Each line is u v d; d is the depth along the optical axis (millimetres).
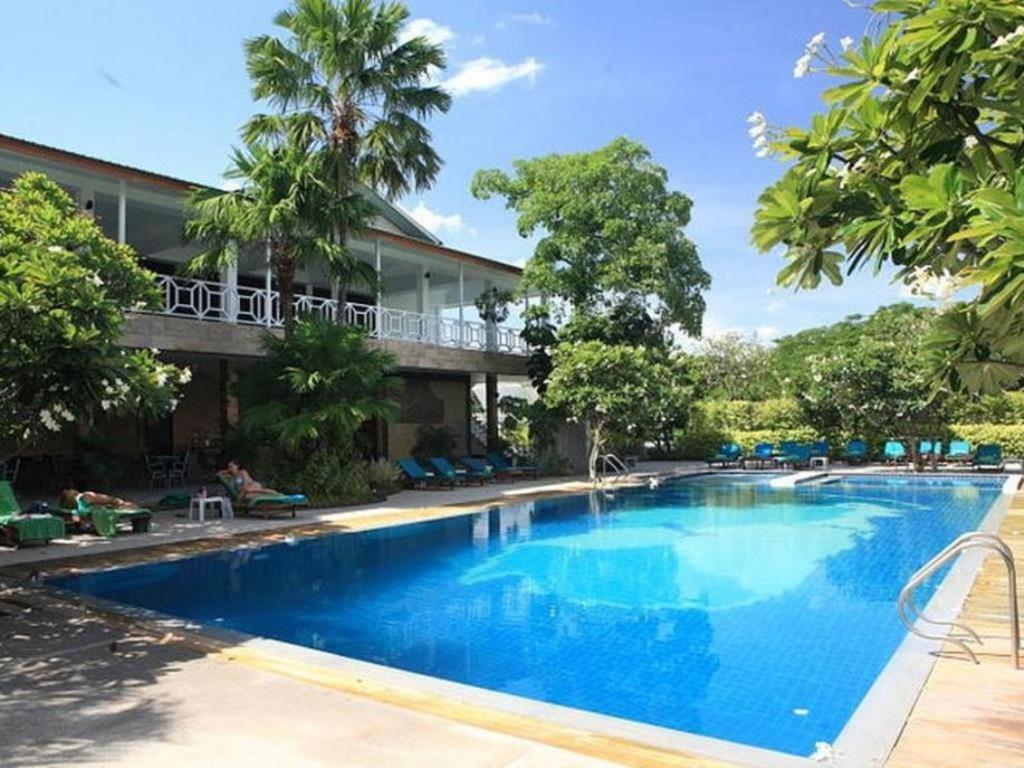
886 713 4148
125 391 9078
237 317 17984
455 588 9062
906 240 2502
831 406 24031
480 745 3768
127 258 10750
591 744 3783
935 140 2654
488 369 23109
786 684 5719
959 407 23016
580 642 6844
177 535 11484
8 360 6832
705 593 8695
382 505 15609
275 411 14594
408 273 25266
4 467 15461
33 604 6992
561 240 22703
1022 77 2430
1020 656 5109
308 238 15062
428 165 17500
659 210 23328
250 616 7824
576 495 17922
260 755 3660
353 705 4355
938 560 5344
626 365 19812
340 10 16016
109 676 4918
